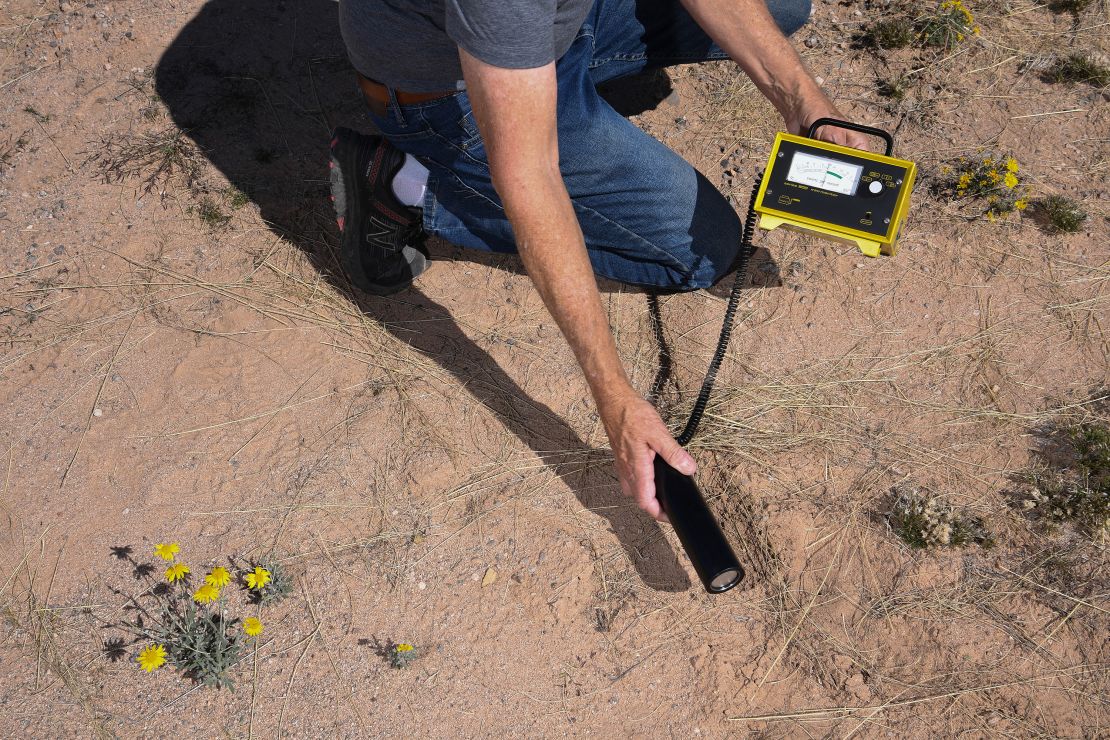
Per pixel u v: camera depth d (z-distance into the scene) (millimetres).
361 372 2748
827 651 2201
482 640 2270
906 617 2213
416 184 2705
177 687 2207
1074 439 2402
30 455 2604
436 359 2779
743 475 2465
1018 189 2953
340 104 3395
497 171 1880
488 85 1788
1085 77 3234
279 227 3096
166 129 3320
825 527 2363
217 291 2938
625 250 2748
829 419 2551
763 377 2654
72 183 3215
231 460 2572
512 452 2578
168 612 2309
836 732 2096
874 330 2721
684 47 2947
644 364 2750
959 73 3299
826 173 2377
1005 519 2320
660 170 2572
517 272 2998
